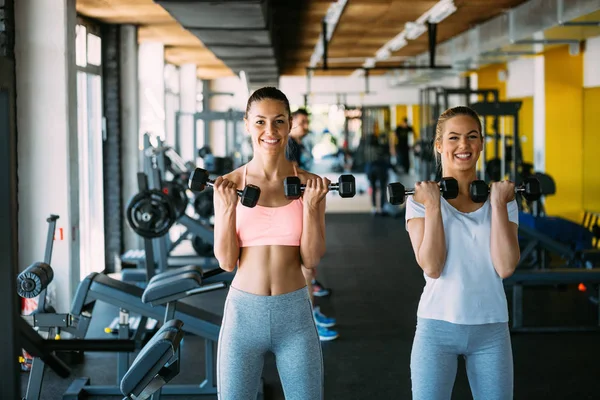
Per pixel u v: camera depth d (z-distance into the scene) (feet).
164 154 20.66
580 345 14.85
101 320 17.58
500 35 25.16
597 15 18.62
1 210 5.47
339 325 16.66
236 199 7.23
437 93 31.37
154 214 16.26
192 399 11.96
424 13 25.71
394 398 11.91
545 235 20.44
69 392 11.97
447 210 7.21
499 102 23.89
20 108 15.92
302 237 7.39
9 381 5.49
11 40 15.57
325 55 27.09
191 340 15.55
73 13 16.39
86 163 23.97
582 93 30.91
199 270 9.89
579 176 31.24
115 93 25.09
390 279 22.07
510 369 7.14
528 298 19.40
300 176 7.68
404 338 15.51
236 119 30.73
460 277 7.06
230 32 18.52
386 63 44.42
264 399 11.90
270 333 7.33
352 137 71.72
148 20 24.26
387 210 39.73
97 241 24.88
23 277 10.69
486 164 26.43
